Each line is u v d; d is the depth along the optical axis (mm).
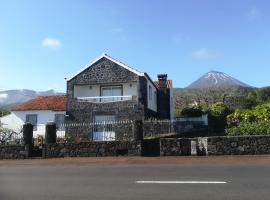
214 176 11875
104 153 21281
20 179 12422
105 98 36125
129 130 28766
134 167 15039
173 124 31406
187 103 54906
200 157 19047
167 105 42781
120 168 14781
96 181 11492
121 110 34594
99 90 37188
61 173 13672
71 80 36062
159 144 20953
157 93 42938
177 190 9656
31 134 22625
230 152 19875
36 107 42406
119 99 36125
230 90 57062
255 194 9008
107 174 12984
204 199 8555
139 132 21203
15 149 22234
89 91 37344
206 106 43656
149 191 9625
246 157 18422
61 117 41781
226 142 19969
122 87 36781
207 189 9703
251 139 19891
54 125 22406
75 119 35188
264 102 46344
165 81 43250
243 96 48344
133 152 20938
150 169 14094
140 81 34875
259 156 18719
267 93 48438
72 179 12055
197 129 32531
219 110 39188
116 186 10492
